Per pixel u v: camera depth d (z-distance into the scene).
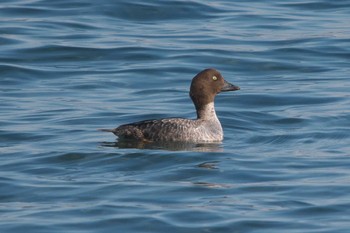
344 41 25.38
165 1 28.25
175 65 23.64
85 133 18.09
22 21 26.80
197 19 27.58
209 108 17.69
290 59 24.25
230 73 23.42
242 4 28.95
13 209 14.01
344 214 13.70
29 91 21.62
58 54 24.38
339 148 17.14
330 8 28.59
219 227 13.23
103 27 26.59
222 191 14.71
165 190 14.73
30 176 15.51
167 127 17.23
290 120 19.17
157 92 21.64
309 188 14.78
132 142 17.25
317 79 22.72
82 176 15.51
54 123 18.83
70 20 26.95
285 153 16.78
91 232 13.12
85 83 22.25
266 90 21.59
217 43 25.30
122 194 14.56
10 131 18.11
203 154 16.58
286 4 28.98
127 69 23.38
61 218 13.59
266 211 13.80
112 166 16.02
